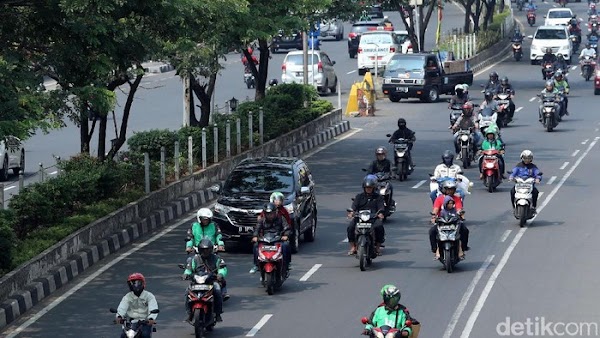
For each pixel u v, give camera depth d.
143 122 111.44
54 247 52.12
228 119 86.50
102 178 63.56
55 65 54.25
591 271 51.78
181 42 69.75
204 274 42.19
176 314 45.59
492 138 75.56
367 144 99.88
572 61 179.25
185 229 64.44
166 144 77.56
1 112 48.22
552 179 79.31
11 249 48.84
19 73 50.59
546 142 98.06
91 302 47.91
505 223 64.06
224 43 76.19
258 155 87.19
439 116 118.38
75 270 52.72
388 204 65.38
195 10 60.06
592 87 144.50
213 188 59.28
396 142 80.75
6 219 49.56
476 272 52.19
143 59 58.62
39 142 100.56
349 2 115.88
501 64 176.50
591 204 69.62
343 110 125.25
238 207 58.06
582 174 81.19
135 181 68.31
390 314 35.75
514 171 63.72
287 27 79.56
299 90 105.50
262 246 49.03
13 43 54.53
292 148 93.19
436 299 47.16
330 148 97.81
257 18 76.38
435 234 52.91
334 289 49.62
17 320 45.12
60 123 58.56
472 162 88.12
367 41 159.62
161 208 67.00
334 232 63.19
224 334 42.34
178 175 72.06
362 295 48.31
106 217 59.38
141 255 57.38
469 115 86.94
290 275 52.56
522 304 46.06
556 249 56.81
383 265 54.34
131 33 54.50
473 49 170.12
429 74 131.00
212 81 88.75
